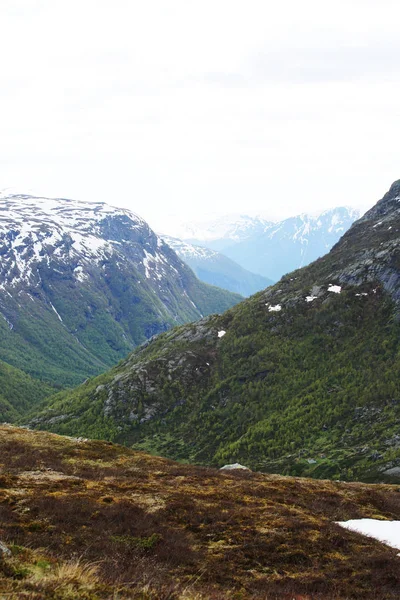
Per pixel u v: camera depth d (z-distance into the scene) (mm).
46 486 34625
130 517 28984
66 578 16641
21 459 45844
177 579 21469
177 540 26531
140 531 27031
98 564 20859
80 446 55375
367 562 25938
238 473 50625
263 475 51688
